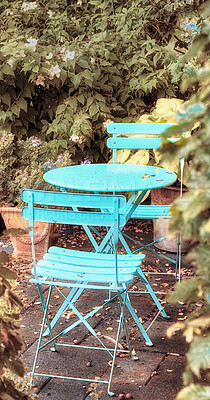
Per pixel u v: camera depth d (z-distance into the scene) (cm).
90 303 376
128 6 600
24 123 529
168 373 288
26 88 513
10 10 571
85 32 616
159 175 335
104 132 532
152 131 383
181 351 311
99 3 623
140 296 388
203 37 123
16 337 171
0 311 179
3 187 463
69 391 273
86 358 304
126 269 290
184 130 122
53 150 511
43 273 286
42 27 602
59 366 296
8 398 162
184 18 509
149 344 316
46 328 339
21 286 399
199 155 117
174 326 129
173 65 460
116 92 551
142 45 537
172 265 443
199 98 117
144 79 531
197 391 119
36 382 280
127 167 363
